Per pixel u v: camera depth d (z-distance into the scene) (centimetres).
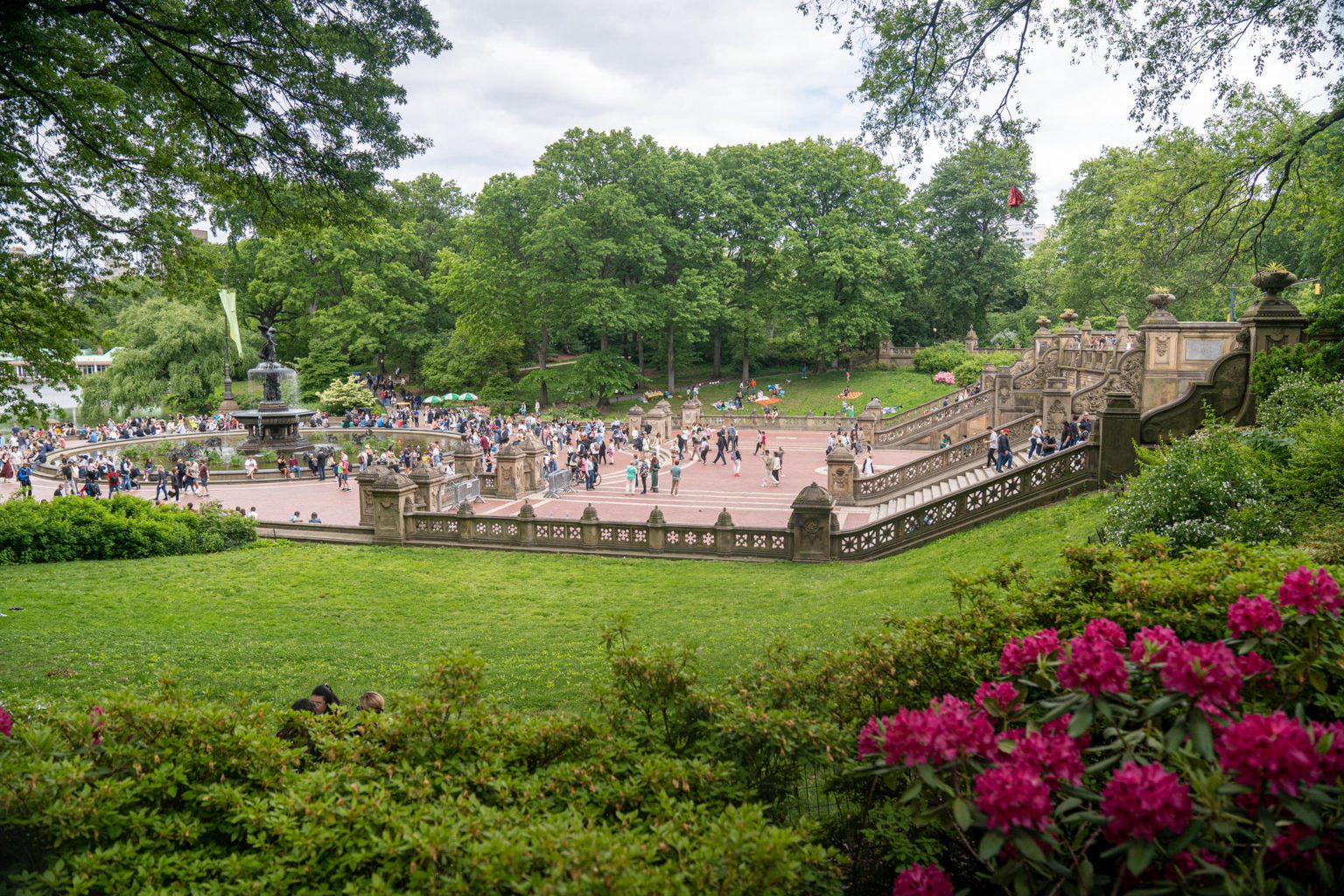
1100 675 371
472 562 2200
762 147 7338
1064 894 383
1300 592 415
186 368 6406
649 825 435
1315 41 1488
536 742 526
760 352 7788
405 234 7662
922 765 380
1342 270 1994
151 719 508
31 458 4478
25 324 1505
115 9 1189
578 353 8688
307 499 3522
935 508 1998
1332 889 337
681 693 557
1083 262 5756
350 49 1299
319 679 1145
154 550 2277
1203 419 1795
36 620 1536
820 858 392
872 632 636
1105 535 1270
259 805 441
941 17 1468
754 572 1989
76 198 1419
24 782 438
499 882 372
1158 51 1494
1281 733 318
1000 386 4253
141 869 407
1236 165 2022
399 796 474
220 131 1365
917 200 7712
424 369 7638
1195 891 339
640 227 6600
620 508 3091
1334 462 1089
